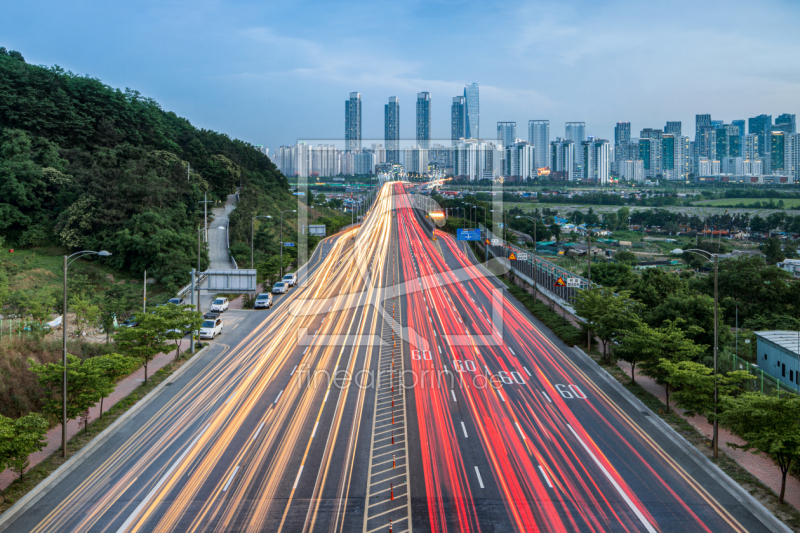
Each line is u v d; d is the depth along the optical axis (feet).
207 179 465.06
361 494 85.15
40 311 200.23
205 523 77.46
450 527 76.23
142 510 81.25
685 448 103.24
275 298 256.73
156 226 293.84
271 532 75.20
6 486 89.20
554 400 128.67
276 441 105.19
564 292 232.73
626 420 116.98
